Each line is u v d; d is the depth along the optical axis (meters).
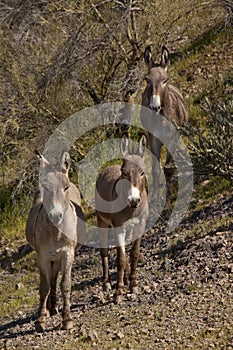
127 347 11.91
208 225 17.81
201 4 26.72
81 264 18.84
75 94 25.22
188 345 11.59
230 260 15.12
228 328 11.94
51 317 14.61
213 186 20.33
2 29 28.33
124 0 25.61
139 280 15.73
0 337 14.19
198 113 24.91
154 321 12.97
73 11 25.14
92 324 13.51
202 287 14.15
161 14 25.69
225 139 17.09
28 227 14.52
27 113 25.03
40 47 26.56
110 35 24.14
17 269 20.64
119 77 25.53
